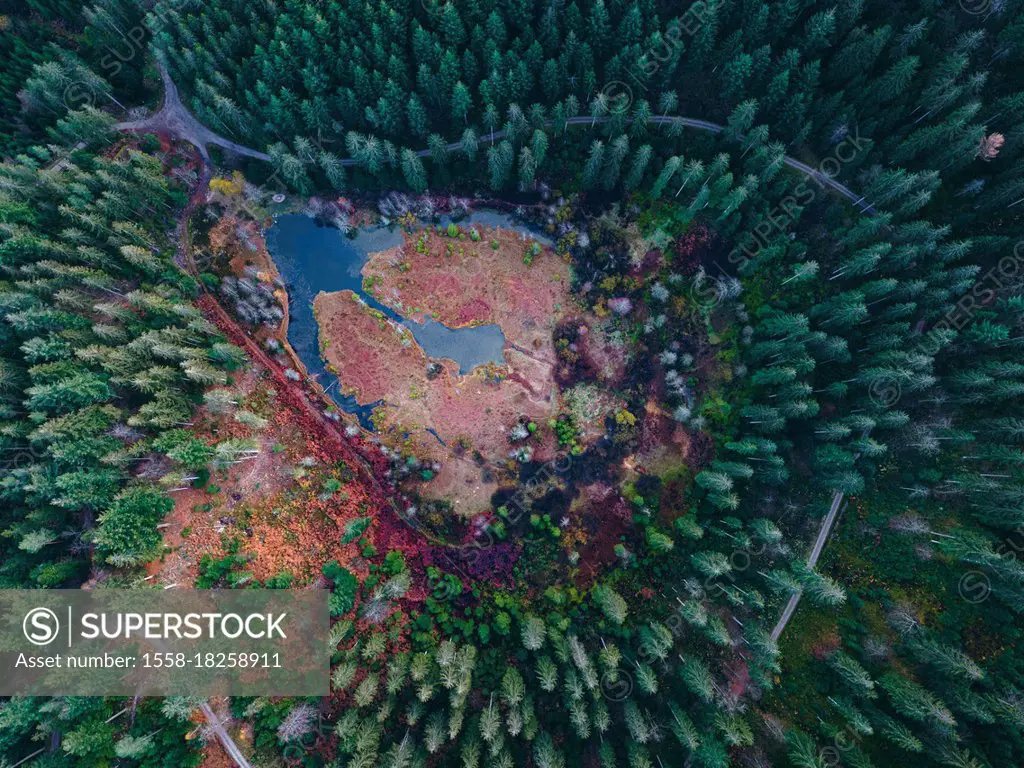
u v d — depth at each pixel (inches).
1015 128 2315.5
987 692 2133.4
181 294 2719.0
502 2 2481.5
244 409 2687.0
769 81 2522.1
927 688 2188.7
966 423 2428.6
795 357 2465.6
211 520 2544.3
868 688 2162.9
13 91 2674.7
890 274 2477.9
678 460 2743.6
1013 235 2447.1
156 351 2343.8
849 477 2340.1
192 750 2263.8
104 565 2345.0
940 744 2048.5
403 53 2581.2
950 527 2368.4
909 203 2384.4
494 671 2432.3
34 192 2458.2
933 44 2406.5
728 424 2726.4
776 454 2593.5
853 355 2529.5
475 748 2143.2
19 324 2244.1
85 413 2255.2
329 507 2632.9
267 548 2554.1
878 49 2310.5
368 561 2588.6
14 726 2055.9
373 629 2477.9
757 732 2298.2
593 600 2588.6
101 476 2240.4
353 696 2365.9
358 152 2667.3
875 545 2466.8
